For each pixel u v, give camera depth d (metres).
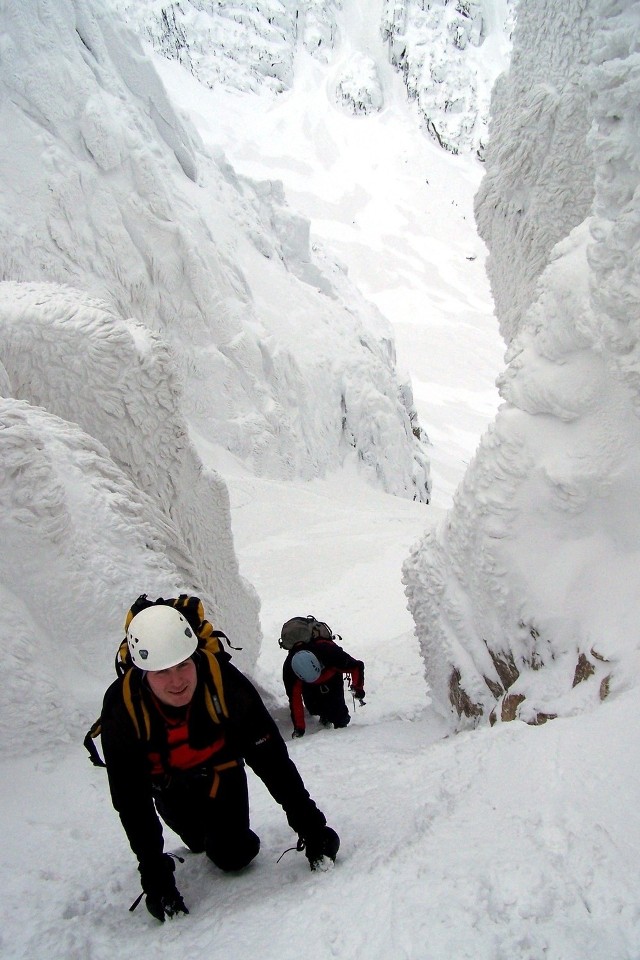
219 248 24.33
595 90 3.39
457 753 2.98
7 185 19.36
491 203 7.86
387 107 154.50
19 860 2.52
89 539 4.05
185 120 30.58
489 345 82.50
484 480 4.24
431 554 5.03
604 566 3.73
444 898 1.73
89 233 20.17
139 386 5.28
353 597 11.82
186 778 2.16
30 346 5.06
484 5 178.25
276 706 6.51
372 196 120.12
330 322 28.39
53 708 3.37
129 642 1.98
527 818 2.10
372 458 26.06
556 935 1.56
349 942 1.69
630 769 2.21
